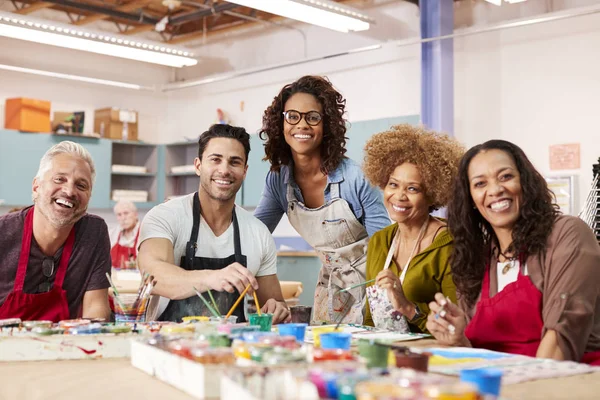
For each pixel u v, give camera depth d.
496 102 6.93
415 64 7.55
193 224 2.77
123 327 1.95
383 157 2.57
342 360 1.38
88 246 2.65
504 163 2.11
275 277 2.94
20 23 6.34
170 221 2.74
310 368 1.21
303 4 5.84
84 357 1.85
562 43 6.52
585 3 6.41
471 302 2.23
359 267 3.11
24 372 1.67
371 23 6.45
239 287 2.39
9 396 1.56
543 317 1.99
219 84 9.59
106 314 2.67
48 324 2.00
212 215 2.81
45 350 1.83
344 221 3.05
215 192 2.74
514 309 2.04
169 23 8.88
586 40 6.38
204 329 1.91
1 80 8.61
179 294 2.53
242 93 9.30
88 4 8.27
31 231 2.57
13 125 8.30
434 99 7.04
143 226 2.75
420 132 2.61
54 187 2.49
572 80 6.46
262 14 8.79
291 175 3.11
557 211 2.13
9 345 1.81
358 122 7.63
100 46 7.11
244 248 2.83
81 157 2.57
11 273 2.55
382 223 3.01
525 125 6.74
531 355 2.04
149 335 1.85
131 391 1.44
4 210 8.34
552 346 1.90
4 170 8.15
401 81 7.66
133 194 9.27
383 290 2.49
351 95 8.11
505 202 2.09
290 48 8.77
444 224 2.54
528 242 2.07
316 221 3.10
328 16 6.18
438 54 7.00
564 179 6.46
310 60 7.85
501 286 2.16
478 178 2.13
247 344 1.50
